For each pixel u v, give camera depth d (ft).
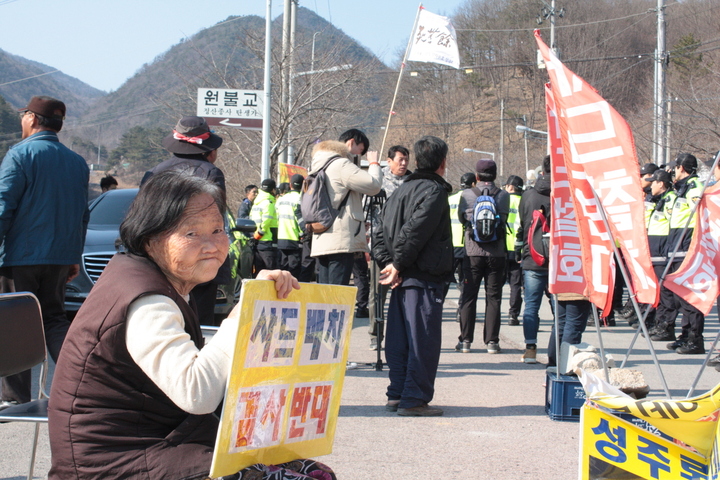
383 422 15.39
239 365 6.31
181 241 6.71
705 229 13.50
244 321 6.30
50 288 16.06
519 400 17.49
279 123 61.93
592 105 12.55
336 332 7.42
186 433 6.48
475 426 15.16
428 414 15.89
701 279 13.42
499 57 198.59
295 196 34.81
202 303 15.75
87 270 23.20
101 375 6.27
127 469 6.22
